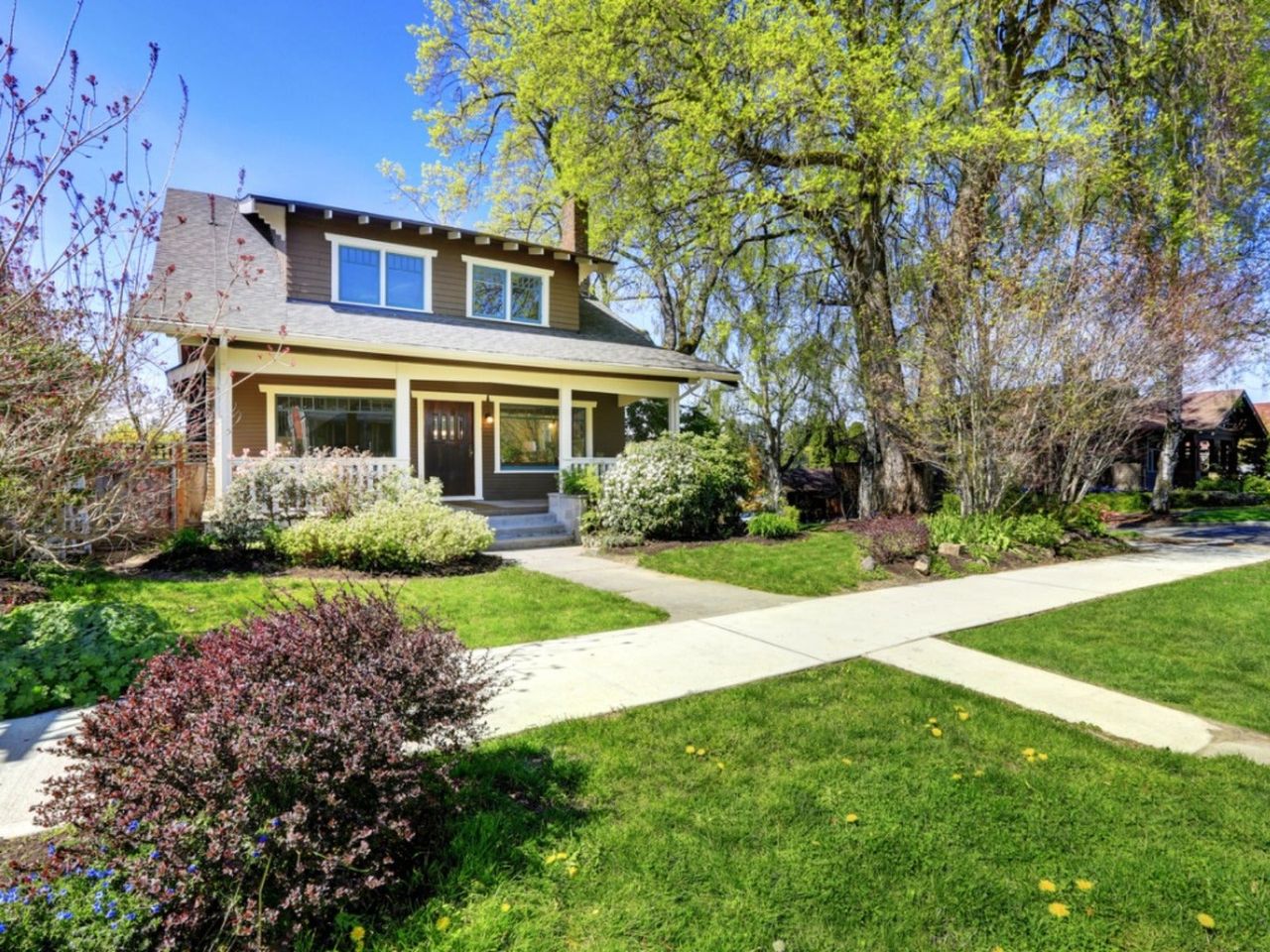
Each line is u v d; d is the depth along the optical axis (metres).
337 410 12.48
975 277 10.20
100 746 2.32
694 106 12.15
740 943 2.12
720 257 17.14
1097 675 4.70
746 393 22.72
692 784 3.09
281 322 10.13
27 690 3.89
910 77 13.12
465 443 14.19
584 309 17.08
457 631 5.67
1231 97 12.10
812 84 12.14
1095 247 9.89
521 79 15.83
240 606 6.00
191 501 9.93
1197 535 13.80
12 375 3.58
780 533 11.18
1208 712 4.05
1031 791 3.05
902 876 2.46
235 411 11.44
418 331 11.76
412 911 2.25
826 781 3.12
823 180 13.16
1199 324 9.86
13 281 3.68
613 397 16.59
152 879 1.98
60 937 1.84
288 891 2.11
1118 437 11.14
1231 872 2.49
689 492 10.87
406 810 2.61
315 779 2.25
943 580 8.38
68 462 4.16
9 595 5.72
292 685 2.48
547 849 2.59
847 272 15.73
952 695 4.26
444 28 20.62
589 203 15.51
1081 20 13.20
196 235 11.66
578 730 3.65
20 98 3.45
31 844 2.56
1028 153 11.20
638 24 12.46
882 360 13.41
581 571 8.75
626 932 2.16
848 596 7.43
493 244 13.90
